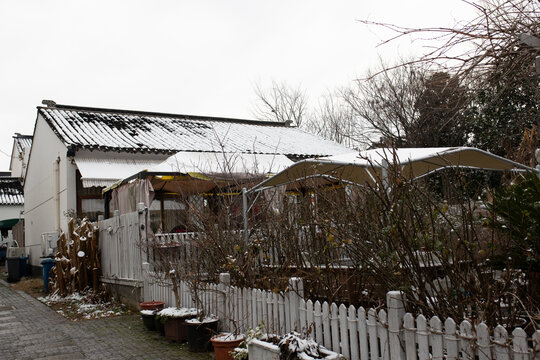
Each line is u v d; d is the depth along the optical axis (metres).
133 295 10.49
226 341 6.10
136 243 10.07
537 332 3.35
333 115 34.88
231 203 8.95
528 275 4.54
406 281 4.45
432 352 3.93
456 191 4.89
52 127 17.30
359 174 8.27
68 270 12.83
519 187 4.59
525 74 4.26
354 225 5.31
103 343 7.85
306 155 19.69
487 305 3.93
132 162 16.42
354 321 4.70
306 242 6.36
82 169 15.11
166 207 14.41
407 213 4.77
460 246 4.61
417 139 18.98
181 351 7.08
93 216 16.31
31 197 21.91
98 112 21.30
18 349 7.82
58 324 9.66
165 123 21.41
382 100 22.00
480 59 4.04
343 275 5.82
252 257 7.35
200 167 11.70
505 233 4.60
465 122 15.89
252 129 23.64
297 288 5.52
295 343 4.95
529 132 11.21
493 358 3.54
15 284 17.84
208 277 7.99
